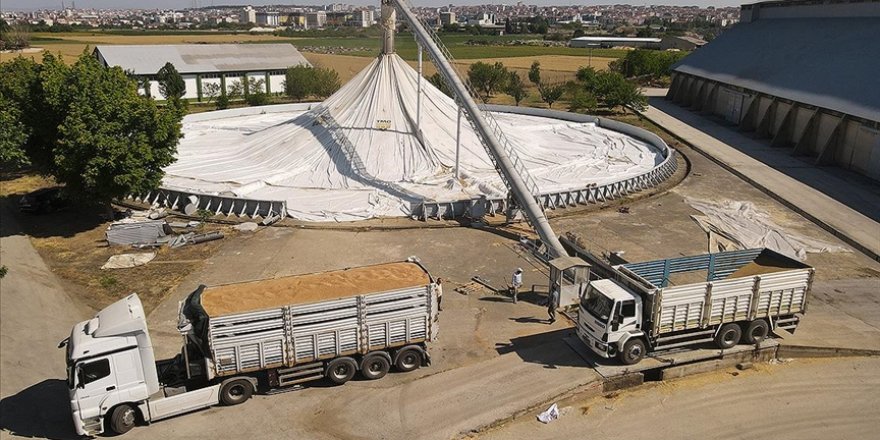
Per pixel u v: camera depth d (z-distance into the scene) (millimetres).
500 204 42406
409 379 23875
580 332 25391
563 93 102375
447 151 51188
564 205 44594
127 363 20469
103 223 40719
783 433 20938
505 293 31219
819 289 31578
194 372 21922
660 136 71000
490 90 105000
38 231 39438
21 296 30828
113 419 20656
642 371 24031
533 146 58094
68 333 27672
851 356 25766
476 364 24859
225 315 21062
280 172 48469
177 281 32219
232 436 20719
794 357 25750
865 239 38188
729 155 60281
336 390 23203
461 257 35719
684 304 23984
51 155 39531
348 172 48062
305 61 105438
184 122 71812
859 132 52719
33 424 21719
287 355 22156
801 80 64500
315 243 37438
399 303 23047
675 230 40281
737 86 75375
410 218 41625
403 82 53969
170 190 42906
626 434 20922
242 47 106125
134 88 39688
